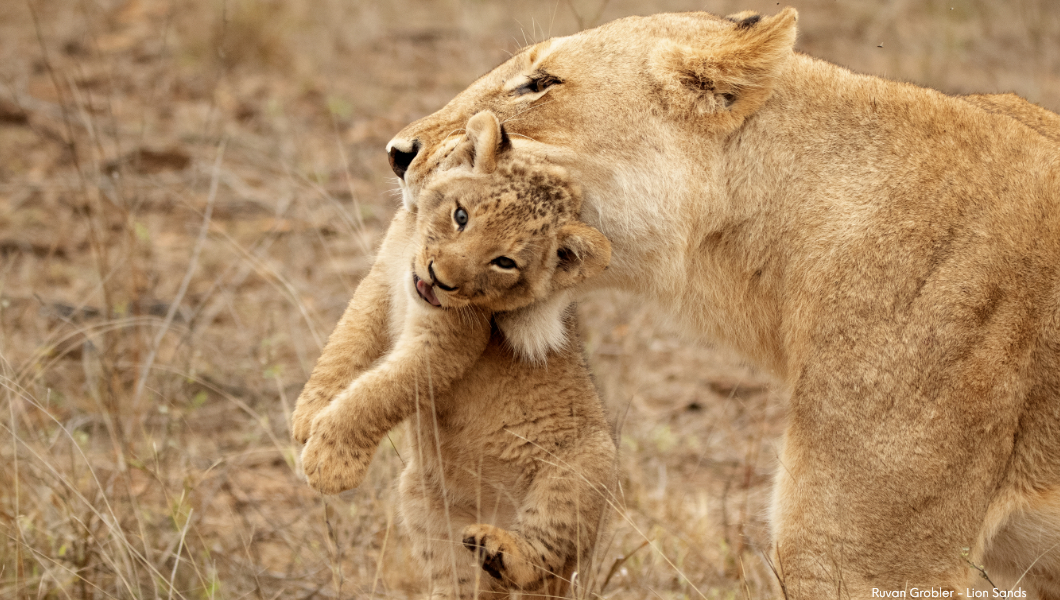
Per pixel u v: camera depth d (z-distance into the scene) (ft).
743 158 23.70
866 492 20.99
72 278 44.29
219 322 43.06
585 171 23.72
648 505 33.17
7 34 71.87
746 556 30.91
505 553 22.40
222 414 37.27
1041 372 21.16
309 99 66.90
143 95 64.34
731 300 24.02
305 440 24.86
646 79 23.97
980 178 21.85
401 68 73.61
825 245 22.38
